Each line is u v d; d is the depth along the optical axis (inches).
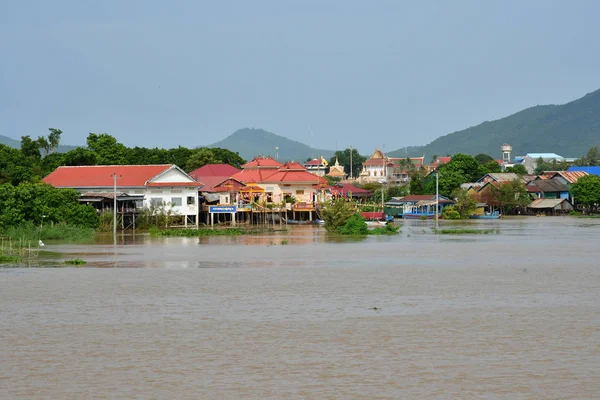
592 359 1455.5
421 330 1710.1
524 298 2138.3
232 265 3043.8
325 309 1973.4
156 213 5689.0
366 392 1270.9
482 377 1346.0
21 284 2460.6
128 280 2561.5
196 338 1646.2
